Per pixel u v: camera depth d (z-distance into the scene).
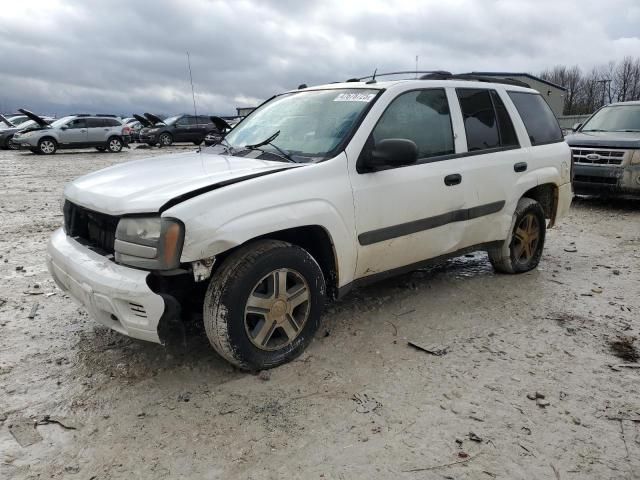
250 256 3.02
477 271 5.27
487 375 3.23
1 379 3.14
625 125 9.62
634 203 9.69
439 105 4.17
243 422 2.74
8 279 4.96
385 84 3.96
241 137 4.23
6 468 2.40
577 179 9.16
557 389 3.09
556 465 2.46
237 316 2.99
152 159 4.04
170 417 2.78
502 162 4.53
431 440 2.62
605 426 2.75
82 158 20.20
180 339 3.64
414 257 4.02
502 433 2.68
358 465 2.44
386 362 3.38
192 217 2.78
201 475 2.37
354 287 3.71
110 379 3.15
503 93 4.80
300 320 3.36
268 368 3.22
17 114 31.08
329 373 3.23
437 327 3.92
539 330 3.90
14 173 14.55
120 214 2.92
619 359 3.48
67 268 3.19
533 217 5.13
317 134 3.71
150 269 2.83
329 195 3.32
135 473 2.38
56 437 2.62
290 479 2.35
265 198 3.04
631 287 4.92
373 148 3.57
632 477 2.39
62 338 3.70
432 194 3.93
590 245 6.56
